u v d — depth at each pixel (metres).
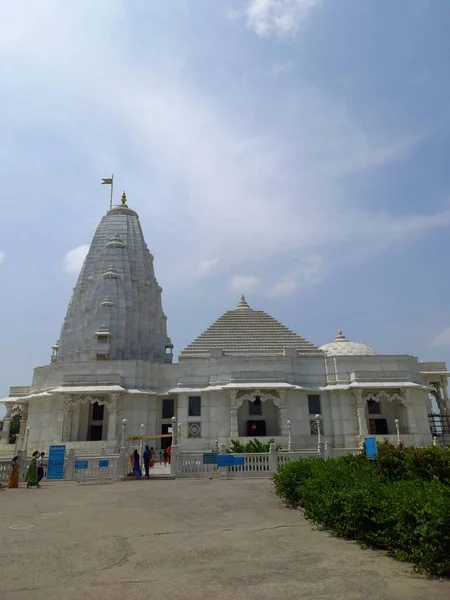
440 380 60.38
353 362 53.19
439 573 8.43
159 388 55.41
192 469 29.22
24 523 13.45
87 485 24.97
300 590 7.65
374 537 10.42
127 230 73.12
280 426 49.09
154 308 69.44
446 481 15.82
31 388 58.25
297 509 15.89
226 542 10.99
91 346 60.75
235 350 57.66
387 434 53.91
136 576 8.39
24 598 7.30
